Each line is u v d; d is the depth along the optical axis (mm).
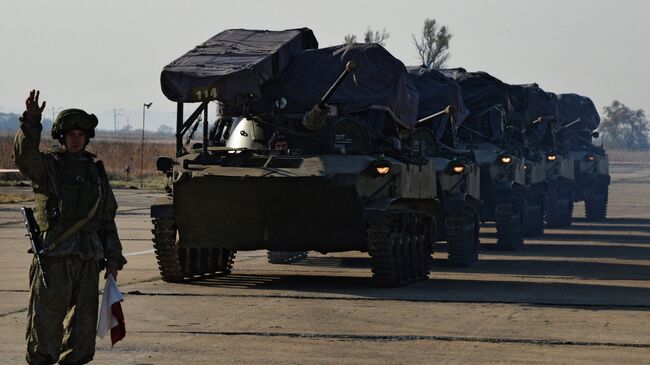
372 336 16203
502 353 14930
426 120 30016
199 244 23469
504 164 36312
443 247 36031
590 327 17328
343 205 22609
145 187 72688
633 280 25203
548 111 46188
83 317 12359
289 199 22656
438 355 14727
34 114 11867
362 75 25234
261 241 23359
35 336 12016
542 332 16766
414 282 24438
